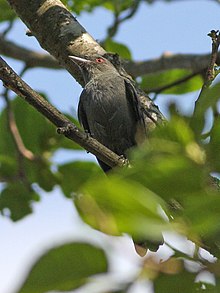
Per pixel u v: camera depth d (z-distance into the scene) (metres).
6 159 14.26
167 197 3.51
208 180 3.57
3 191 14.34
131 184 3.40
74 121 14.74
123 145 14.66
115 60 15.25
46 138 14.29
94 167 13.66
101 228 3.54
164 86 15.61
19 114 14.32
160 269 3.58
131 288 3.38
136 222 3.38
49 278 3.35
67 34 11.64
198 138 3.89
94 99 14.59
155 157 3.61
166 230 3.39
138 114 13.49
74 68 11.70
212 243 3.79
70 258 3.38
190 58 15.84
